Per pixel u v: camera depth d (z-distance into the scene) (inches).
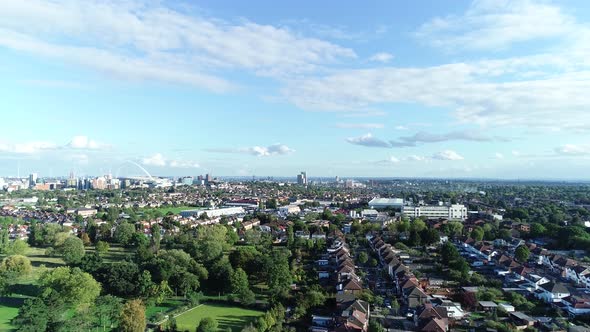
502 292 7445.9
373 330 5674.2
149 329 5851.4
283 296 6909.5
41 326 5354.3
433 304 6624.0
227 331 5629.9
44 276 7037.4
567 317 6363.2
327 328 5900.6
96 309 6018.7
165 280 7273.6
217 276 7628.0
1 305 6835.6
